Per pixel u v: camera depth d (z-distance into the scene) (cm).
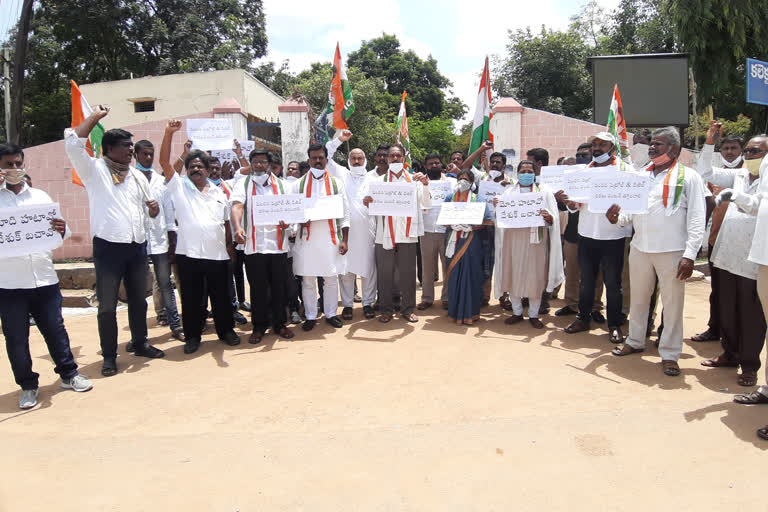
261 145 1273
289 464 320
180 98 1866
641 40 2141
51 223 420
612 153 530
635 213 450
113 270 484
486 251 694
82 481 306
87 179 474
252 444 346
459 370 471
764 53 1283
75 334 641
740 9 1217
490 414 383
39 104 2291
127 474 313
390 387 435
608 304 544
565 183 542
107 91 1903
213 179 624
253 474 310
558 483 295
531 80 2266
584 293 569
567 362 490
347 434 356
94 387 453
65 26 2078
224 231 548
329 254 583
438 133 2980
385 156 658
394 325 621
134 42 2266
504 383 441
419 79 3872
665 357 462
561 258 589
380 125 2134
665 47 2030
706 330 595
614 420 368
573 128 1075
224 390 438
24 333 416
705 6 1223
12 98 1178
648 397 408
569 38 2278
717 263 454
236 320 658
